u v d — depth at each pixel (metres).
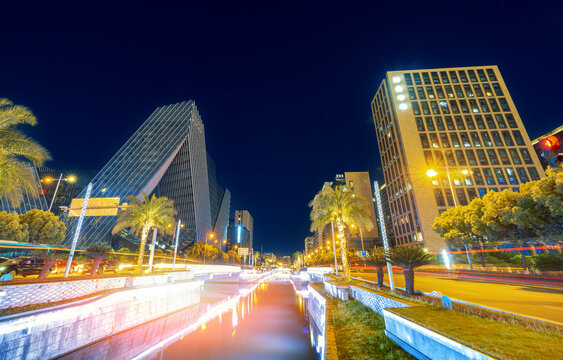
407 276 11.91
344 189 29.48
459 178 75.69
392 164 93.50
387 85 97.69
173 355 12.33
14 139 16.25
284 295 37.06
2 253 31.88
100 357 11.42
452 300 10.32
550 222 26.27
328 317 12.88
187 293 24.22
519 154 77.88
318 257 103.19
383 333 8.69
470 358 4.59
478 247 53.78
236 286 47.62
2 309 9.89
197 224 117.38
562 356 4.12
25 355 9.50
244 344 14.02
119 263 33.09
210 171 180.50
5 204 70.31
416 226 75.56
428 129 82.56
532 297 13.78
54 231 35.12
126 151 108.88
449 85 88.62
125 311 15.48
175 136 117.88
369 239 118.19
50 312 10.52
